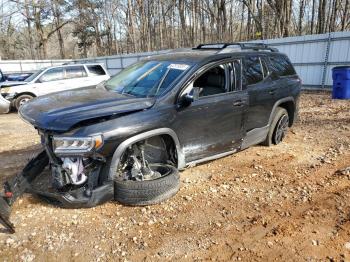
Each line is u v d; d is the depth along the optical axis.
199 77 4.33
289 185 4.32
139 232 3.29
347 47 12.40
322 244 3.05
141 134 3.56
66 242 3.14
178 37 32.78
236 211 3.68
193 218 3.53
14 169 5.11
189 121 4.04
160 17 32.97
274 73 5.53
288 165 5.01
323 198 3.94
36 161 3.83
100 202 3.48
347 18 22.47
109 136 3.33
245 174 4.67
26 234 3.26
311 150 5.70
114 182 3.53
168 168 3.94
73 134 3.24
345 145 5.88
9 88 11.23
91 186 3.45
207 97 4.27
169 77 4.13
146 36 33.62
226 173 4.71
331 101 10.63
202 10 28.00
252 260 2.86
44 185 3.98
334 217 3.51
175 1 30.09
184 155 4.10
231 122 4.59
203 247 3.05
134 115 3.56
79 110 3.40
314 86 13.81
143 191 3.56
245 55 4.96
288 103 6.01
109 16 39.94
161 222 3.46
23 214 3.60
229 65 4.62
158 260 2.88
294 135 6.68
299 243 3.08
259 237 3.19
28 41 44.06
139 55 22.20
